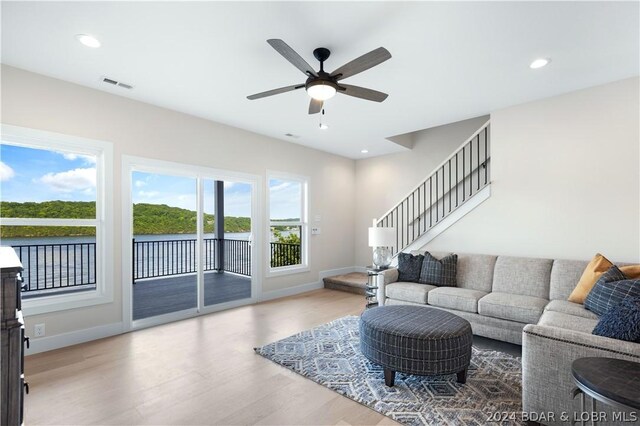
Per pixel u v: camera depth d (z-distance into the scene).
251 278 4.96
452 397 2.28
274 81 3.22
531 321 2.97
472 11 2.14
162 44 2.54
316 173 6.10
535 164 3.78
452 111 4.11
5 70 2.89
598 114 3.38
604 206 3.36
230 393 2.34
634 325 1.70
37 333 3.04
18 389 1.23
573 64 2.91
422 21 2.24
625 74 3.13
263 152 5.14
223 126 4.60
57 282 3.28
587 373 1.44
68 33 2.38
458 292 3.58
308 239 5.89
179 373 2.64
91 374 2.61
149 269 4.06
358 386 2.44
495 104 3.88
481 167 5.31
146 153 3.80
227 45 2.55
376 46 2.57
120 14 2.16
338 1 2.03
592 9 2.12
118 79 3.19
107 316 3.47
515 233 3.92
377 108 3.99
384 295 4.10
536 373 1.89
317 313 4.36
